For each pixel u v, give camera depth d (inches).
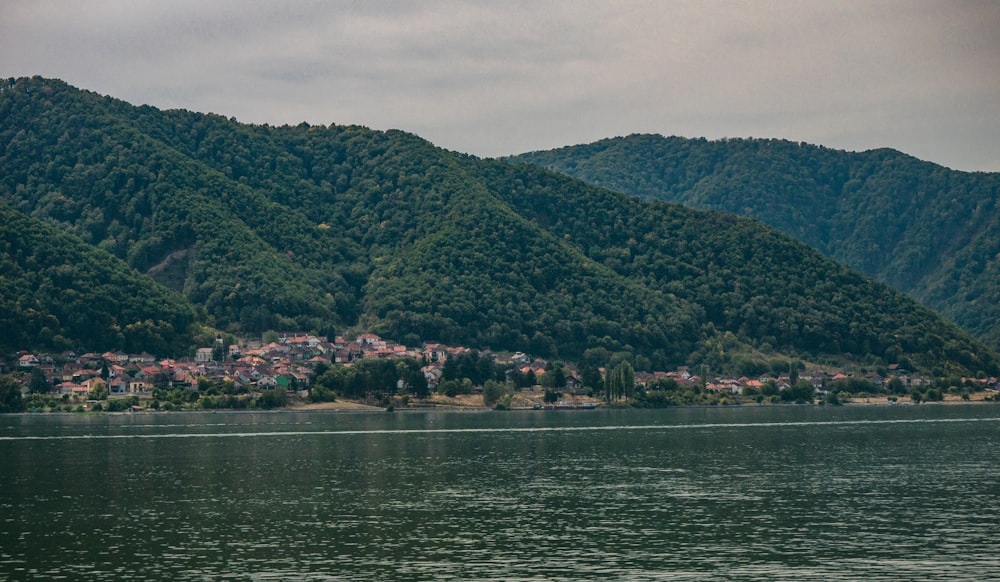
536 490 6855.3
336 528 5610.2
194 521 5787.4
